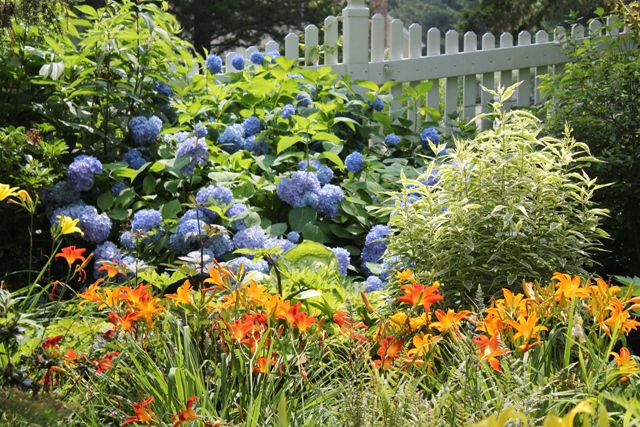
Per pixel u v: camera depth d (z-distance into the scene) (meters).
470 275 3.04
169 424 1.91
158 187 4.50
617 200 4.70
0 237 4.12
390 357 2.02
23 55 4.30
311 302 2.92
